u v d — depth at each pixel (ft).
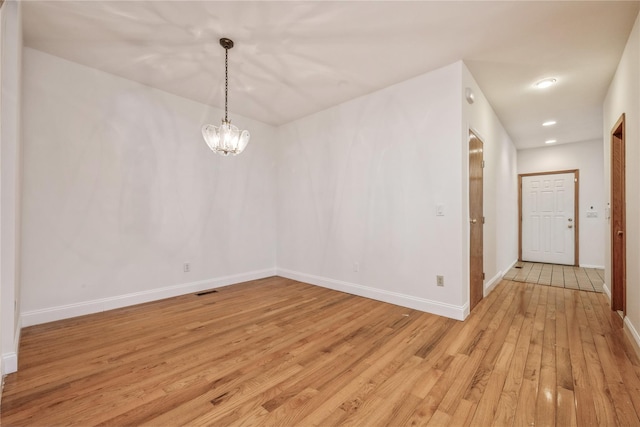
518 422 4.65
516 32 7.72
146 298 10.85
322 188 13.29
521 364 6.40
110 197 10.02
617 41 8.09
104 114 9.88
